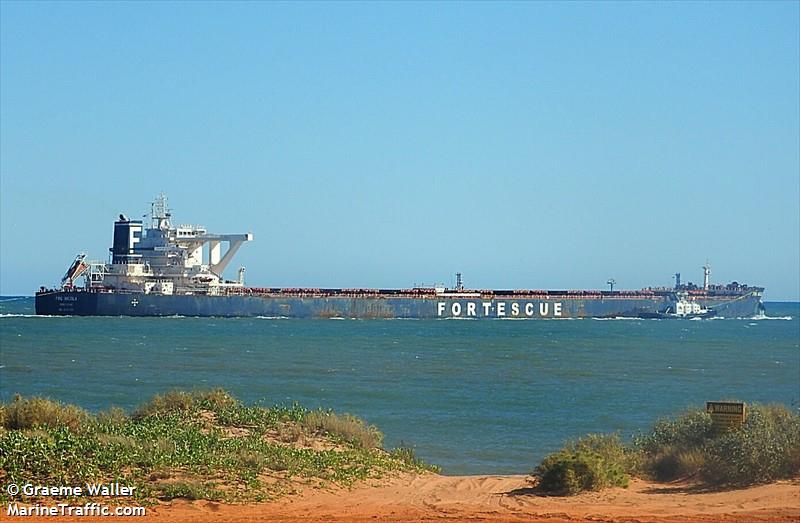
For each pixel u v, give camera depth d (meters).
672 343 146.62
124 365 92.06
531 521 21.77
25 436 28.30
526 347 128.38
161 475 26.55
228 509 23.78
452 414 56.19
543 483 27.22
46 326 158.38
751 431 28.09
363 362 98.81
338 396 66.00
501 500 25.66
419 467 34.59
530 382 79.38
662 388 75.81
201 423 36.34
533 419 54.34
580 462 27.06
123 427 33.31
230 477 27.17
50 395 64.62
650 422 53.47
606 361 105.94
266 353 110.06
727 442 28.03
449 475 35.78
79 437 29.38
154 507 23.52
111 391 67.81
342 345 127.12
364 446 35.81
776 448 26.98
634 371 92.94
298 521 21.92
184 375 82.44
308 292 197.12
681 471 29.19
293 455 30.80
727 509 23.00
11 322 167.38
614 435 38.16
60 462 26.36
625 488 27.17
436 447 43.94
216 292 182.38
